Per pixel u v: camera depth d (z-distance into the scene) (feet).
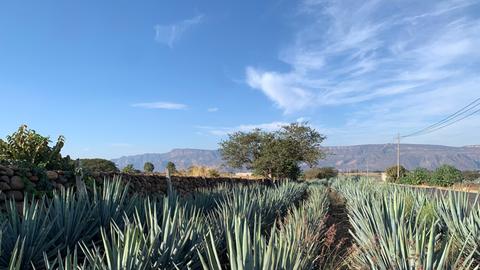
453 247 22.29
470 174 192.75
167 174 47.47
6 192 27.30
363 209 28.84
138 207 26.58
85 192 25.76
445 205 29.86
